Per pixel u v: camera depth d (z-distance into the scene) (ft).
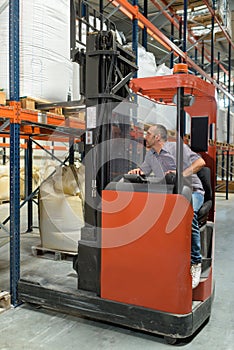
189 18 23.43
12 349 7.73
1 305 9.71
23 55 10.24
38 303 9.59
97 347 7.88
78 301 8.95
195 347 7.95
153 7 28.25
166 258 7.90
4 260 14.25
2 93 9.36
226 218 24.97
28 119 9.98
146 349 7.83
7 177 27.81
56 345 7.93
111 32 8.92
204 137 10.22
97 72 9.03
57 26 11.10
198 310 8.32
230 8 28.96
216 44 35.88
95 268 8.98
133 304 8.32
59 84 11.30
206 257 9.93
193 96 8.71
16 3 9.37
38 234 18.56
